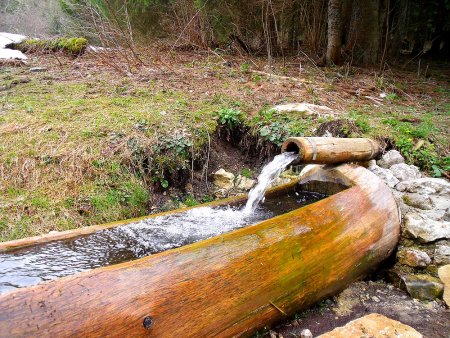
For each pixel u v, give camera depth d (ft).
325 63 27.12
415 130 14.28
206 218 9.60
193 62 25.71
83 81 21.26
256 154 15.81
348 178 10.25
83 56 26.58
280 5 28.60
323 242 8.09
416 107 18.99
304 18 30.19
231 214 9.94
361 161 11.94
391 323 7.92
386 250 9.59
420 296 9.16
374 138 13.70
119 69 22.95
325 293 8.41
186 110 16.74
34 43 28.12
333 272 8.30
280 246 7.35
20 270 6.74
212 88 20.27
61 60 25.88
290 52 30.83
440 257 9.72
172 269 5.98
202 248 6.47
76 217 11.46
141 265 5.79
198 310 6.07
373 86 22.03
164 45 29.81
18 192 11.78
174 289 5.86
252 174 15.35
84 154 13.19
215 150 15.58
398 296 9.32
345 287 9.13
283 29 30.45
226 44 30.55
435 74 28.68
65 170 12.67
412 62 33.83
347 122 14.43
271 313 7.27
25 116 15.51
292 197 11.17
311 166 12.66
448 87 23.91
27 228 10.76
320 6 28.91
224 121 16.05
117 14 31.14
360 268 9.04
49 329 4.75
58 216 11.34
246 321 6.82
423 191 11.11
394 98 20.29
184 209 9.92
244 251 6.85
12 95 18.45
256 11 29.84
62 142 13.67
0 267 6.78
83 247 7.80
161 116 15.81
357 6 27.84
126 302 5.37
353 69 26.14
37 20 36.32
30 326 4.64
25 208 11.32
